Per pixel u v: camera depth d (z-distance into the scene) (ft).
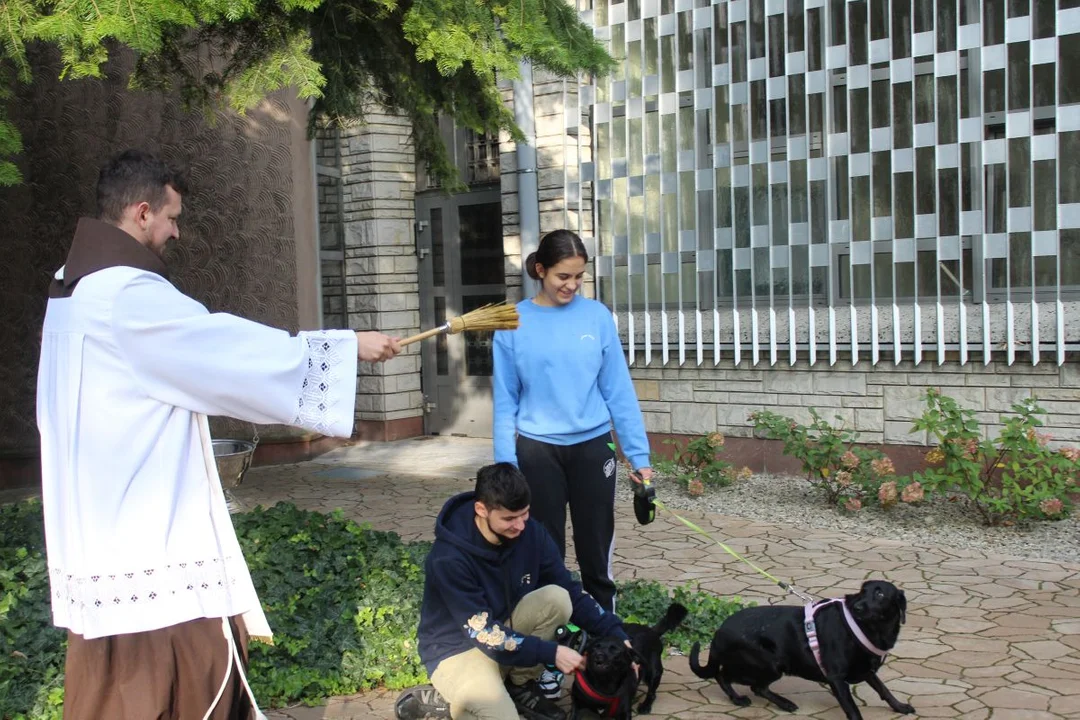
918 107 24.67
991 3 23.57
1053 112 23.03
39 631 13.67
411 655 13.93
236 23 17.66
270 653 13.69
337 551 16.62
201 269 30.01
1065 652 14.10
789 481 25.99
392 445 34.40
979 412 23.54
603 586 14.34
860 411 25.23
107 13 14.30
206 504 8.83
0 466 29.19
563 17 19.49
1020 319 23.07
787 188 26.12
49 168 29.14
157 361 8.49
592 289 29.73
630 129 28.60
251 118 30.19
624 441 14.55
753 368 26.84
